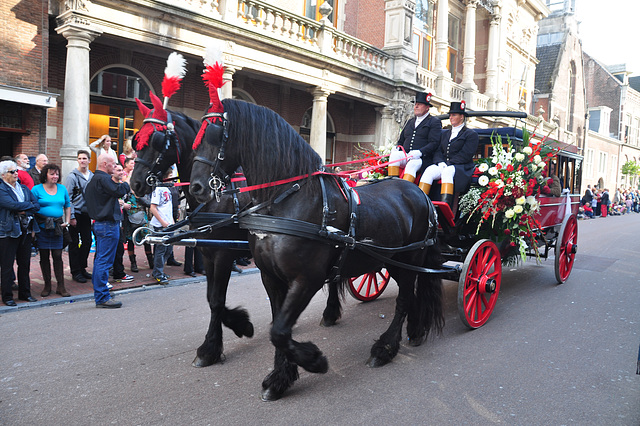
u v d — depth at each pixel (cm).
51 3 966
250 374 409
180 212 819
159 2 993
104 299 604
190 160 441
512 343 489
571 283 777
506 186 539
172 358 441
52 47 1070
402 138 586
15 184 603
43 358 436
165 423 323
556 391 379
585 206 2612
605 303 654
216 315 430
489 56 2420
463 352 463
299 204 352
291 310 345
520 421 332
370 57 1611
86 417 330
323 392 374
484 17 2464
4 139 970
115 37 983
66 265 839
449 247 566
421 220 462
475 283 519
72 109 928
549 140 663
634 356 458
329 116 1769
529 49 3030
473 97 2197
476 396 369
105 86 1175
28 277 618
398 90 1700
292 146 355
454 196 532
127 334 506
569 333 523
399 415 338
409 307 473
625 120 4853
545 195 723
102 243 598
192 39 1079
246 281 774
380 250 405
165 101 424
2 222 577
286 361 365
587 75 4922
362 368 423
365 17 1838
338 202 375
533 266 929
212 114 328
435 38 2159
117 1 947
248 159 343
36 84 966
